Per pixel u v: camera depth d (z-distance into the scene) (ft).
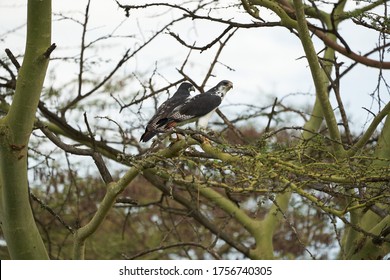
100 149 51.39
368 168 34.06
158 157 33.88
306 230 64.85
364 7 42.65
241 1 41.93
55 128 53.57
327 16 50.21
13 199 36.01
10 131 35.09
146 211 72.28
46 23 34.63
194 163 33.45
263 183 33.76
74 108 53.72
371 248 44.86
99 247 74.28
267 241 52.60
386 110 40.37
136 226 77.00
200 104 43.50
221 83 48.11
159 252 73.92
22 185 35.99
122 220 77.00
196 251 72.49
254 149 33.68
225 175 34.01
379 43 40.27
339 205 46.98
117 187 36.29
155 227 75.46
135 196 72.64
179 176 35.50
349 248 45.93
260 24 42.50
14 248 36.70
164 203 73.46
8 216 36.42
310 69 40.73
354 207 35.06
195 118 43.24
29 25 34.58
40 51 34.60
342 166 33.96
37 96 35.14
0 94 49.08
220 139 38.55
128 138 51.44
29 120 35.22
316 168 35.06
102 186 61.41
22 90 34.81
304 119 54.60
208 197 51.93
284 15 42.01
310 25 43.96
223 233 52.80
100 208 37.01
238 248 52.70
